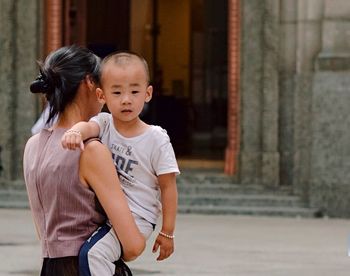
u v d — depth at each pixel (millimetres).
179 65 30172
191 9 30031
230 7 27953
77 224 7465
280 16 27406
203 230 23547
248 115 27641
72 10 29172
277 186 27391
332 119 26500
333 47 26719
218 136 29734
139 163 7703
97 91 7754
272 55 27438
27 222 24328
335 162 26500
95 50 29641
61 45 28547
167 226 7766
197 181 27766
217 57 29812
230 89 27953
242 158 27609
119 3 29875
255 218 26156
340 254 20078
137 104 7625
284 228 24219
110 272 7453
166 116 30281
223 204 27016
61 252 7453
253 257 19547
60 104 7723
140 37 30172
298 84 27062
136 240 7441
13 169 28031
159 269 17797
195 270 17812
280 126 27516
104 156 7457
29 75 28000
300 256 19750
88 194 7469
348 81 26406
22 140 28047
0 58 27953
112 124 7777
